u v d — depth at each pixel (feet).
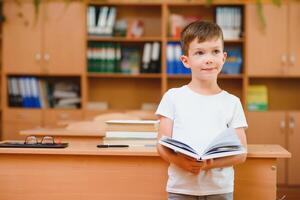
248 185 7.21
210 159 6.02
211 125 6.33
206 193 6.29
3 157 7.57
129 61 17.93
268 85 18.57
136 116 13.55
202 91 6.50
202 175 6.29
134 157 7.43
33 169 7.57
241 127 6.45
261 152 7.15
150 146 7.85
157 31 18.57
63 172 7.54
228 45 17.95
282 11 17.15
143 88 18.83
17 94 17.83
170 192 6.46
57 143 8.08
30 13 17.60
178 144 5.97
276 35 17.17
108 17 17.62
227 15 17.40
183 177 6.33
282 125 17.08
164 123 6.51
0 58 18.47
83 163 7.52
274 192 7.19
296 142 17.06
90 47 17.80
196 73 6.42
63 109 17.60
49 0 17.57
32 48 17.65
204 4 17.43
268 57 17.19
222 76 17.37
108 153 7.29
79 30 17.52
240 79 18.44
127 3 17.52
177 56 17.44
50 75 18.38
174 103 6.49
